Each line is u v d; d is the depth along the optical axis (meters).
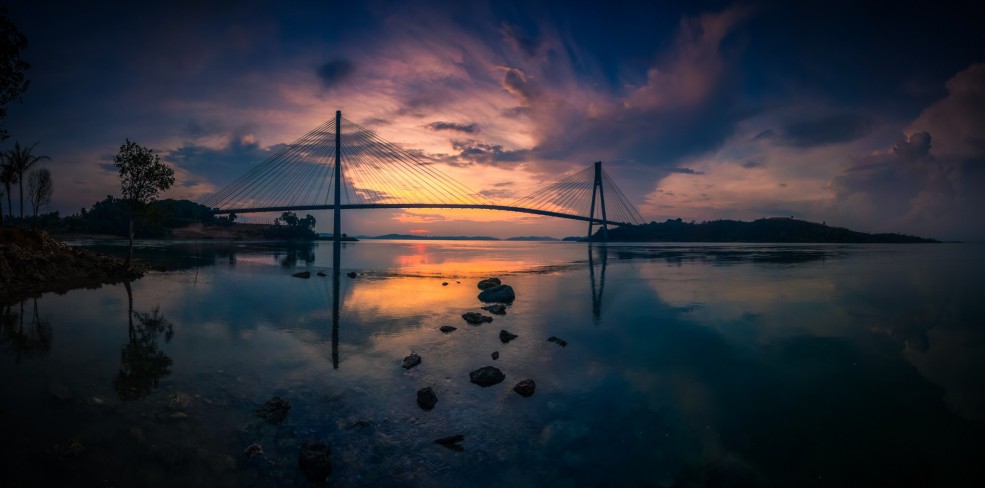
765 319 16.41
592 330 14.52
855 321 15.99
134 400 7.62
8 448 5.74
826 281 28.88
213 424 6.93
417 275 32.72
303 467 5.77
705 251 86.50
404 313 16.95
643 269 39.72
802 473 6.16
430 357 11.02
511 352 11.68
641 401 8.51
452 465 6.12
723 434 7.23
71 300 17.81
